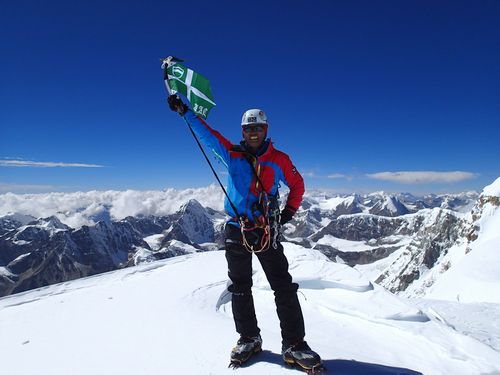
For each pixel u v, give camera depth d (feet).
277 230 14.96
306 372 14.26
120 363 16.87
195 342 18.03
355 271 30.68
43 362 18.37
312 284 29.96
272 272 15.38
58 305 29.14
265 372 14.44
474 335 32.55
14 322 25.62
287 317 15.05
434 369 17.79
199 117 15.34
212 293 30.78
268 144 15.19
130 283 36.47
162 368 15.78
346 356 16.42
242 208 14.92
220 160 15.31
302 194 15.56
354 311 24.43
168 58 15.78
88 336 21.39
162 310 25.45
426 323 22.81
